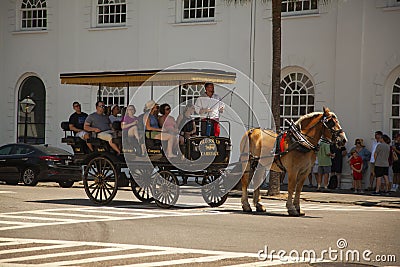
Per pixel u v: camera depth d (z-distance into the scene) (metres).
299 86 24.94
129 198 18.56
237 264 9.62
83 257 10.09
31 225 13.14
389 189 21.94
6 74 31.03
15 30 30.91
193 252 10.49
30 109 30.52
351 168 22.44
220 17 26.44
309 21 24.53
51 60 30.09
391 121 23.08
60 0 29.91
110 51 28.83
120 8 28.78
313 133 14.97
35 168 22.64
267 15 25.33
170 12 27.52
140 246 10.98
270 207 17.11
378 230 12.95
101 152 16.91
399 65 22.69
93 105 28.86
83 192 20.25
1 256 10.16
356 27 23.47
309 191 22.23
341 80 23.78
